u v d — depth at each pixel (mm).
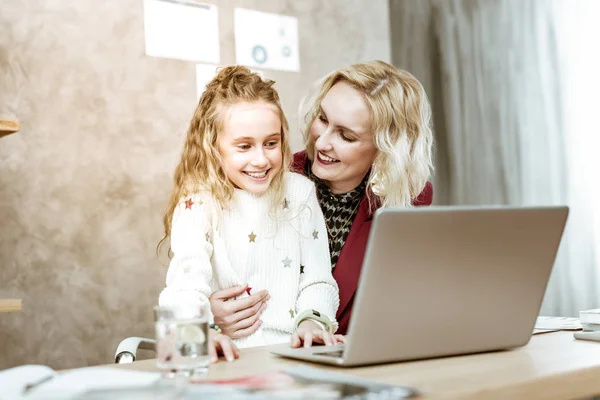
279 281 1493
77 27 2436
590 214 2596
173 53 2623
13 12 2326
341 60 3105
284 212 1528
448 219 891
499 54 2902
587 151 2613
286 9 2941
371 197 1768
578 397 807
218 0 2744
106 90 2480
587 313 1189
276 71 2889
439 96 3115
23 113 2328
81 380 710
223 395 642
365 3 3203
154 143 2572
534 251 984
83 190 2426
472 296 951
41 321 2338
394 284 883
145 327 2535
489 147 2926
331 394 646
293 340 1130
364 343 885
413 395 672
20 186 2314
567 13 2684
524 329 1015
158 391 643
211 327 1237
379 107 1680
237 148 1419
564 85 2686
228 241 1468
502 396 727
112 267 2473
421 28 3180
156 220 2568
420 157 1805
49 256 2357
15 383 711
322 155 1742
